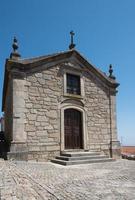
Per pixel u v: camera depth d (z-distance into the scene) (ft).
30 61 40.06
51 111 40.83
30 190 16.89
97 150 45.65
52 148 39.60
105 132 47.78
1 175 20.85
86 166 33.83
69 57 45.34
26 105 38.29
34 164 32.91
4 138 47.75
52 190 17.83
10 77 39.29
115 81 51.52
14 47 39.50
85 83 46.80
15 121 36.60
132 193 17.67
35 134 38.22
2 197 14.55
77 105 44.70
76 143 43.55
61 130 41.14
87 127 45.21
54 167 31.48
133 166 33.99
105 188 19.24
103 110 48.52
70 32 47.70
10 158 34.81
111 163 38.24
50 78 41.93
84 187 19.45
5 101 57.21
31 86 39.47
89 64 47.62
